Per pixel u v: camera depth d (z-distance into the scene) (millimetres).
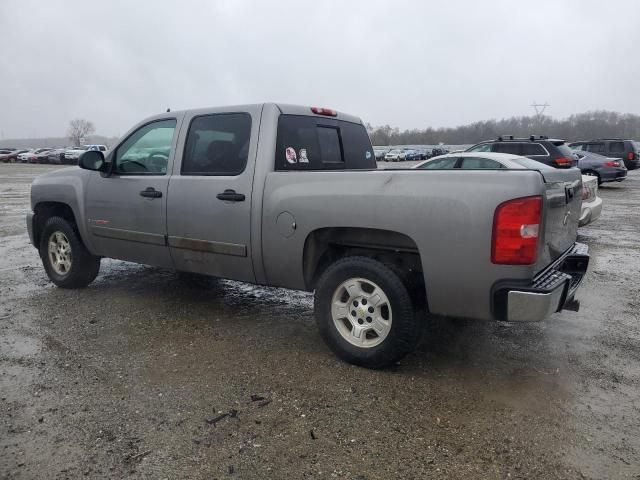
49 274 5926
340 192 3684
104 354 3977
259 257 4137
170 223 4645
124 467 2609
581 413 3127
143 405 3207
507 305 3178
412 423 3014
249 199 4109
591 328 4621
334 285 3791
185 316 4879
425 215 3352
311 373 3662
